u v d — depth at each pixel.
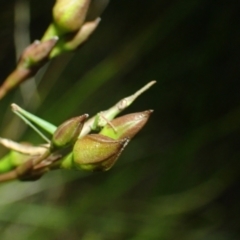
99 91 0.45
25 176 0.26
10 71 0.51
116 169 0.45
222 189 0.45
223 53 0.43
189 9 0.40
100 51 0.47
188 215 0.46
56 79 0.45
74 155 0.25
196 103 0.44
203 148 0.47
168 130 0.47
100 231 0.43
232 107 0.44
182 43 0.43
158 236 0.43
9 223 0.44
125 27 0.46
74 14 0.27
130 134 0.25
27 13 0.44
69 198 0.48
